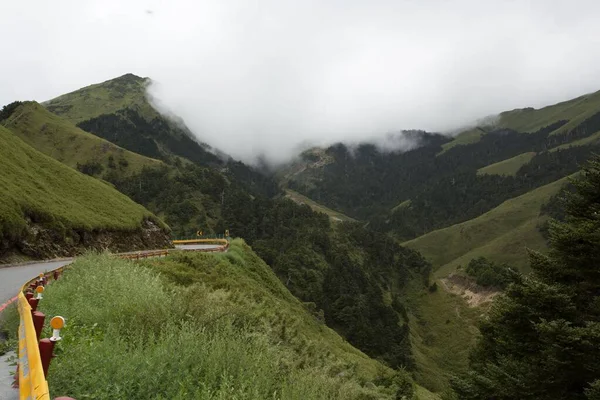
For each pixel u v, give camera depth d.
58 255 32.34
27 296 8.84
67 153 139.50
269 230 137.88
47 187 40.38
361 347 86.38
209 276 25.00
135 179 139.12
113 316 9.21
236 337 8.80
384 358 79.75
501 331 22.45
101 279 12.81
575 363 16.38
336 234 148.62
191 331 7.84
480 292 133.12
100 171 137.50
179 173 150.50
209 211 136.50
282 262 109.75
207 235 121.12
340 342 37.91
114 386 5.52
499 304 23.14
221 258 35.62
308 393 7.02
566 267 20.11
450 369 97.31
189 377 6.12
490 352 25.64
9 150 41.44
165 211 130.62
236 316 10.32
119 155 148.50
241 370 6.68
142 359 6.33
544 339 17.42
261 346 8.70
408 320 118.31
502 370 19.44
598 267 18.86
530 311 19.30
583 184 21.03
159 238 53.91
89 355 6.25
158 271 21.86
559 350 16.41
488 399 20.58
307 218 153.50
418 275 148.25
